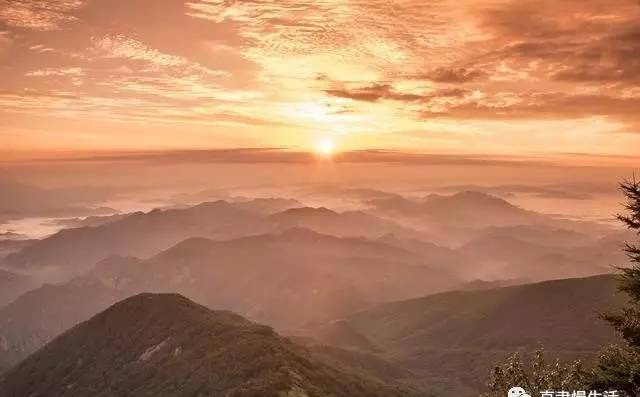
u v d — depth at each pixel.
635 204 31.78
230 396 111.50
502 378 40.56
